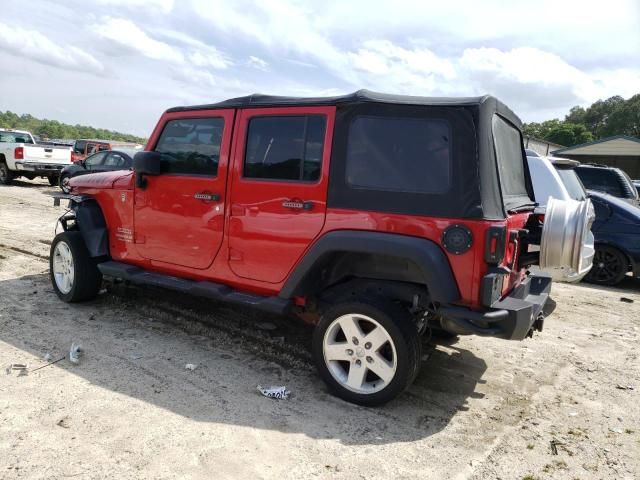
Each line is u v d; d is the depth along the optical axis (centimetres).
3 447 279
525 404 375
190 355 422
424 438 319
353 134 348
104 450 282
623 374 441
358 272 368
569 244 386
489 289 309
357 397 353
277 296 388
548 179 636
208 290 416
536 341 514
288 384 381
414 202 326
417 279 350
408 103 334
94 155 1437
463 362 449
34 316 489
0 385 349
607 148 3191
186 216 429
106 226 504
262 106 389
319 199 356
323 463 286
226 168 402
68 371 378
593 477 289
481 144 316
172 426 312
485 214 311
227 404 345
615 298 729
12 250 766
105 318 496
